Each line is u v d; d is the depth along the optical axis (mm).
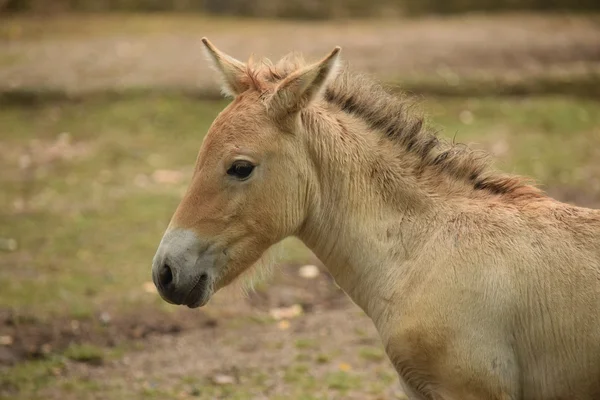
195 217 15266
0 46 63312
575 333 14484
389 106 16359
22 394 22938
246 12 73688
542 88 54438
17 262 32312
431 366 15039
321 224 16031
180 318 28031
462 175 16062
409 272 15391
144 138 47188
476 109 50656
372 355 25016
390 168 15938
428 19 73562
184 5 75062
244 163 15180
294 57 16672
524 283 14664
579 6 76750
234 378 23938
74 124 49062
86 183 41469
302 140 15656
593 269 14578
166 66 56781
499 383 14672
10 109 51375
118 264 32188
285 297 29750
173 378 24016
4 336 26219
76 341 26281
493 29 68375
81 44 63500
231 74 16031
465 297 14734
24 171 43000
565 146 45562
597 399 14727
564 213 15266
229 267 15539
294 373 24125
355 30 67375
